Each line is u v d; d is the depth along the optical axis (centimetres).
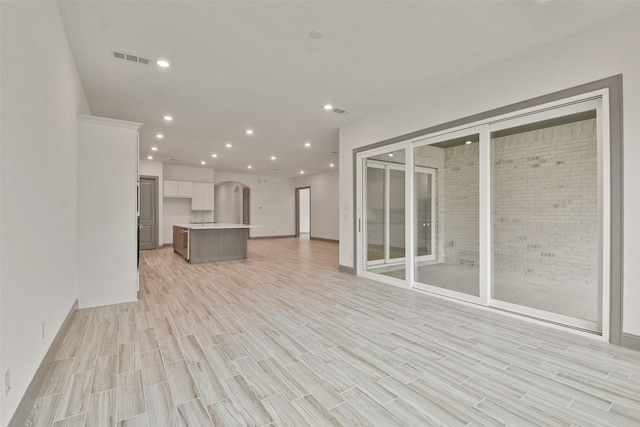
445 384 201
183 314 337
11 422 148
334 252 867
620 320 256
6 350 144
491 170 373
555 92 294
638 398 186
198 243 675
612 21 260
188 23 265
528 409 175
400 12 252
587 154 419
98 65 337
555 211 451
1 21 143
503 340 270
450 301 388
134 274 381
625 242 253
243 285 472
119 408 175
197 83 385
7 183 148
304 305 371
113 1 237
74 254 336
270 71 354
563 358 236
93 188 358
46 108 219
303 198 1561
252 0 237
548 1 238
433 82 385
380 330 293
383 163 500
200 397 186
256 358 236
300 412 172
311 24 268
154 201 923
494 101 342
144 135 634
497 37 288
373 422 164
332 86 396
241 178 1245
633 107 249
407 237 453
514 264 497
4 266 143
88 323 307
